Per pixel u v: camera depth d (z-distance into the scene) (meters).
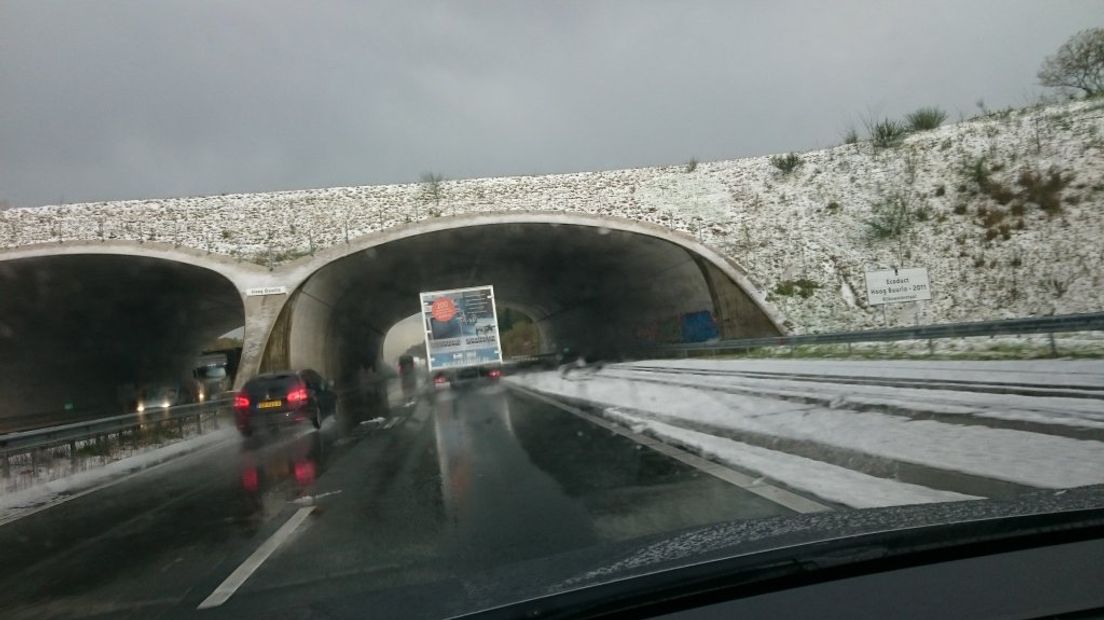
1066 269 28.91
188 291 37.94
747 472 8.71
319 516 8.28
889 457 8.53
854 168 40.22
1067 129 35.38
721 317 35.00
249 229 38.38
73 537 8.36
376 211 40.44
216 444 18.12
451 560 6.06
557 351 67.38
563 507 7.68
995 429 9.26
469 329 30.20
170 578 6.30
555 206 40.41
